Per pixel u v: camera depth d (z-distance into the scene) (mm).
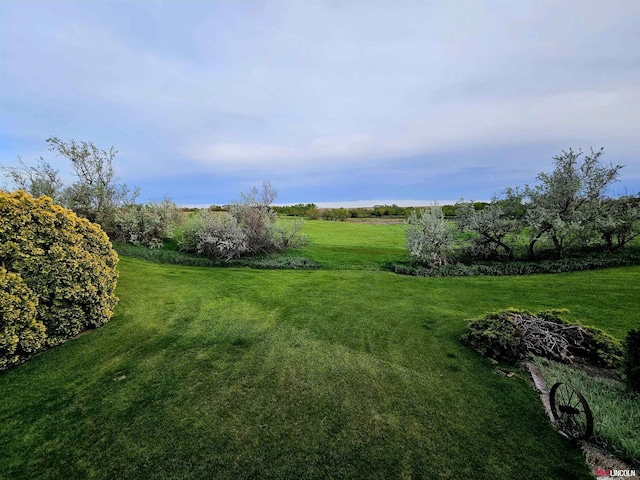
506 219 14523
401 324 7316
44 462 3520
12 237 5590
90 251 6906
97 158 17062
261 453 3621
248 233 15859
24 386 4871
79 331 6562
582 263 13039
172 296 9172
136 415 4238
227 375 5180
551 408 3959
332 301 9070
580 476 3277
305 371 5297
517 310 6441
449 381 4992
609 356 5277
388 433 3906
